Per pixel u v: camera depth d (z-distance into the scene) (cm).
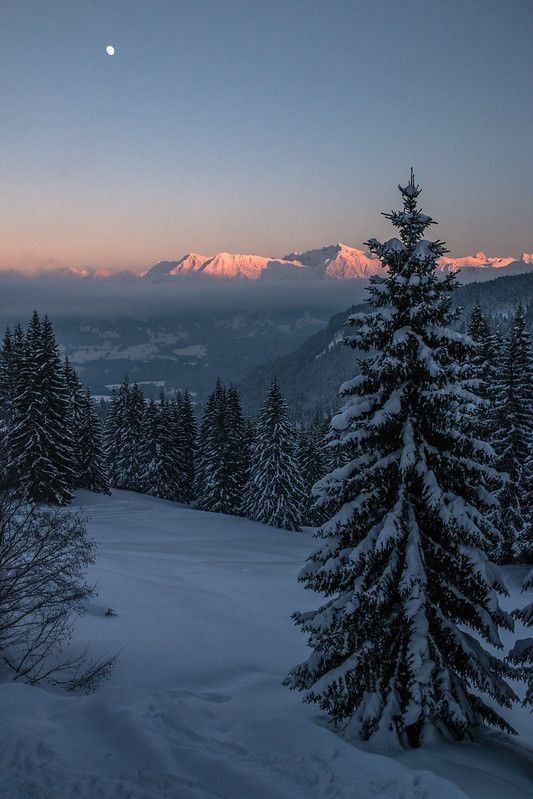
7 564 1448
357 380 1182
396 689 1108
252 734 1041
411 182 1186
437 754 1014
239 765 895
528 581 1166
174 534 4544
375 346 1195
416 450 1119
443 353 1112
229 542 4441
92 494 5888
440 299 1152
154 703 1153
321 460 7081
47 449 4484
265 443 5819
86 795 809
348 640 1146
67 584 1518
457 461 1127
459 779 925
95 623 2181
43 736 975
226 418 6306
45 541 1472
